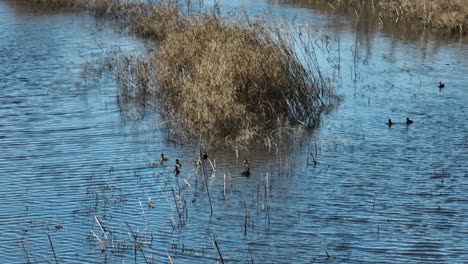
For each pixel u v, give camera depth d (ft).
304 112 76.69
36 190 58.03
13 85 92.89
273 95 75.56
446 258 45.85
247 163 62.59
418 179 59.36
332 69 96.84
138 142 70.18
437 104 80.89
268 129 72.95
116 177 60.75
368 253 46.68
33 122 77.15
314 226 50.80
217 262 45.91
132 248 47.88
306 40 113.50
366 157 64.69
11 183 59.57
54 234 50.08
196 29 89.61
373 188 57.57
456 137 69.87
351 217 52.11
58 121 77.41
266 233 49.80
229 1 153.58
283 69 77.61
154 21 123.44
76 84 92.63
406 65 99.35
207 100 72.74
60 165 63.82
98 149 68.18
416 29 123.85
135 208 54.39
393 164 62.85
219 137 71.05
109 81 94.02
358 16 135.44
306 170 61.87
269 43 79.66
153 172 61.82
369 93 85.71
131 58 98.53
